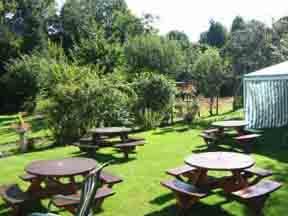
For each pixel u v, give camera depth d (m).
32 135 14.34
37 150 10.77
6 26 34.91
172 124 14.70
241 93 20.86
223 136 10.05
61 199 4.51
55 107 11.72
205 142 10.16
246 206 5.21
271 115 11.78
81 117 11.84
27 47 35.72
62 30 38.91
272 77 11.45
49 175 4.88
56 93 11.75
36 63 26.22
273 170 7.12
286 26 22.56
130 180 6.75
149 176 6.98
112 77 13.65
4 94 27.69
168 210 5.24
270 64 21.34
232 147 9.45
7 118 24.61
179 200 4.95
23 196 5.01
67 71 12.45
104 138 10.48
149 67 24.02
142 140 9.53
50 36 39.12
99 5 40.81
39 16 38.16
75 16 38.44
